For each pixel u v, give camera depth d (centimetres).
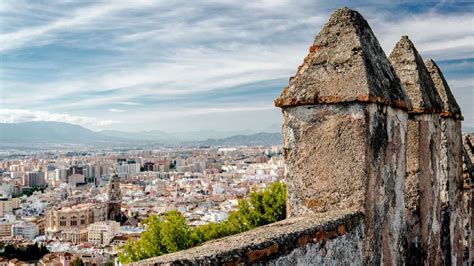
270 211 2052
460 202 902
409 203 712
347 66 539
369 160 526
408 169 719
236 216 2098
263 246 366
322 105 543
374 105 536
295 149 557
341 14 576
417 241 704
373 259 522
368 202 521
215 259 321
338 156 533
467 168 977
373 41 588
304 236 414
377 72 557
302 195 552
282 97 562
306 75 558
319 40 573
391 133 580
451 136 852
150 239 1934
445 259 813
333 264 453
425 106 706
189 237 1925
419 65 744
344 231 476
